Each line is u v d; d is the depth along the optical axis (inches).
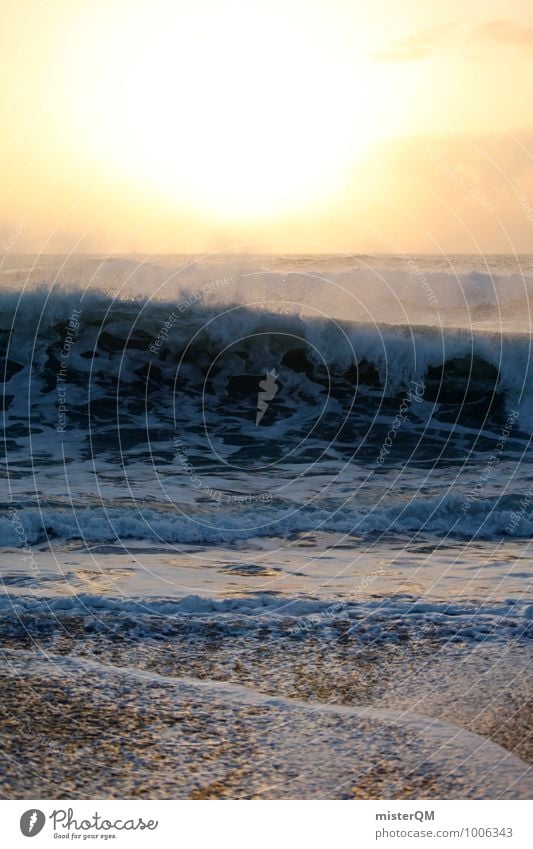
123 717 240.5
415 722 240.8
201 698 256.1
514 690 262.1
